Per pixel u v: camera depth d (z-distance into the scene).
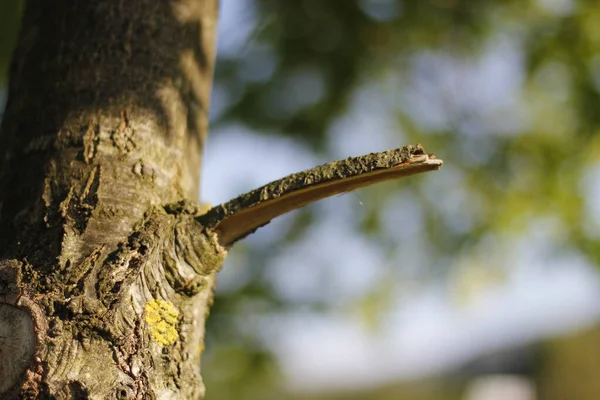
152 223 1.18
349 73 3.60
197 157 1.40
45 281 1.09
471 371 8.73
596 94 3.70
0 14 3.11
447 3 3.64
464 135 3.92
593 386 6.86
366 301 3.80
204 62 1.47
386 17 3.58
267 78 3.53
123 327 1.09
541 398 7.40
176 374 1.14
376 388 10.78
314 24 3.55
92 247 1.15
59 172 1.24
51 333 1.05
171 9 1.42
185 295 1.18
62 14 1.38
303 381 11.45
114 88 1.31
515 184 3.92
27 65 1.37
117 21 1.36
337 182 1.16
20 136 1.31
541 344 7.75
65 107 1.30
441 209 3.88
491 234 3.92
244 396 3.49
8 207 1.25
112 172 1.24
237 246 3.54
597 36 3.68
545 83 3.80
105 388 1.04
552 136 3.91
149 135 1.30
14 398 1.02
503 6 3.70
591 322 7.23
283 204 1.21
